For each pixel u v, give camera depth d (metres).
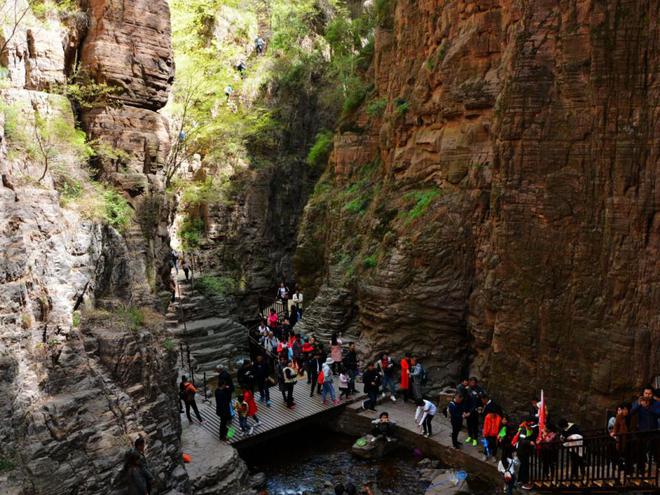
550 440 12.19
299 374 20.47
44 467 8.95
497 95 17.66
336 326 22.66
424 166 21.34
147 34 14.47
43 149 11.36
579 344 14.34
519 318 15.59
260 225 34.59
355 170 27.19
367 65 29.61
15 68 12.28
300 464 15.79
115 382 11.11
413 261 19.44
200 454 14.42
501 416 13.90
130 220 13.68
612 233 13.88
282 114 36.75
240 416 15.69
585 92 14.37
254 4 39.66
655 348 13.11
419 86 21.50
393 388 18.30
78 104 13.77
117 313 12.02
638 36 13.41
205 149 31.89
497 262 16.25
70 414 9.67
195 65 26.42
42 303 10.12
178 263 31.16
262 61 36.91
